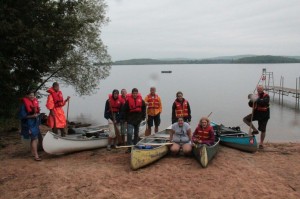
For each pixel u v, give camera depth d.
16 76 13.18
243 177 8.25
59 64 20.83
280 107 32.88
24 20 13.20
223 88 53.38
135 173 8.58
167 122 22.95
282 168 9.02
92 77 22.81
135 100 10.34
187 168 8.89
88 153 10.71
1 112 14.16
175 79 83.69
